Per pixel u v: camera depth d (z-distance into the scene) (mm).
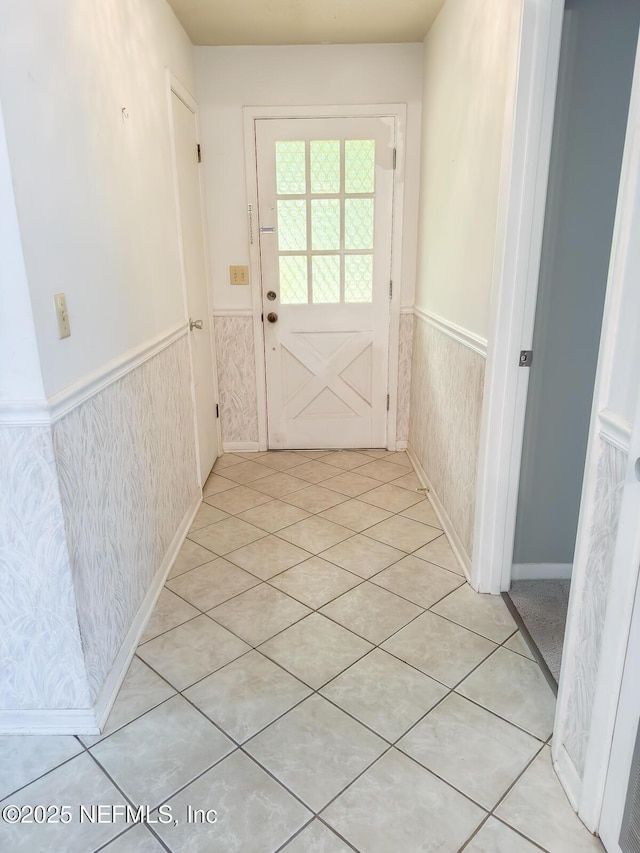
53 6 1405
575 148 1874
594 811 1286
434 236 3002
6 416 1324
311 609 2129
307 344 3697
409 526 2787
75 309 1522
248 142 3381
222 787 1420
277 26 2967
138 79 2133
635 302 1111
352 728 1591
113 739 1568
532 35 1714
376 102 3334
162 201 2459
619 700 1186
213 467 3604
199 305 3229
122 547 1865
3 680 1549
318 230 3516
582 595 1345
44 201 1346
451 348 2650
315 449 3867
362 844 1279
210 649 1920
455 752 1513
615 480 1188
